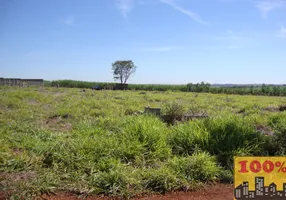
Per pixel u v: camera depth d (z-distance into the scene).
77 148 5.36
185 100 20.89
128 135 6.05
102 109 12.18
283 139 6.32
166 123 8.52
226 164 5.39
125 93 28.73
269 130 8.23
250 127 6.77
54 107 13.57
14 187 4.11
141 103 16.12
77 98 19.27
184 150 5.85
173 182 4.47
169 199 4.16
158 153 5.57
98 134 6.62
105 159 5.05
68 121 9.67
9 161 4.93
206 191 4.47
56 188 4.22
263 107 15.74
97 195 4.16
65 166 4.91
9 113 10.39
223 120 6.82
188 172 4.77
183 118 9.34
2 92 19.30
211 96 28.41
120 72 70.00
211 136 5.98
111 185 4.29
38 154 5.36
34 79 43.19
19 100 14.53
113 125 7.75
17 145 5.89
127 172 4.67
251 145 5.89
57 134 6.85
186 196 4.28
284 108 14.94
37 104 14.66
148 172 4.68
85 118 10.05
